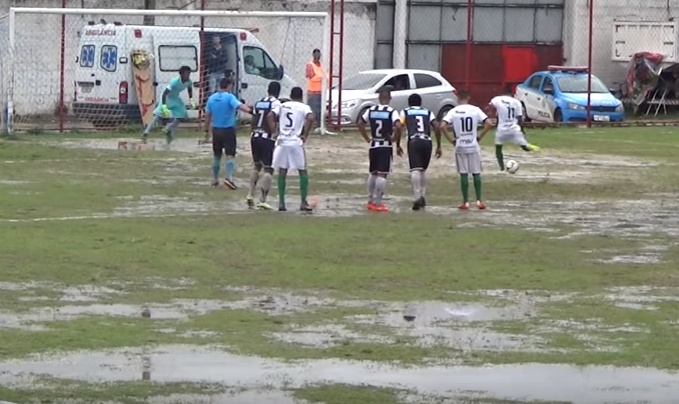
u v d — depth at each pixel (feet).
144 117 347.77
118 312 126.31
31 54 376.27
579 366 108.58
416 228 183.32
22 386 98.94
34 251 157.28
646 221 196.13
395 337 118.01
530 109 416.67
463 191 205.57
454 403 96.02
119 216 188.44
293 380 102.06
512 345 115.85
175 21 401.29
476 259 159.43
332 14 350.84
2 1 380.17
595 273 151.84
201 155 279.49
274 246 164.96
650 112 456.86
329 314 127.44
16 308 127.03
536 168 271.08
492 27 460.55
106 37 348.59
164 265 150.92
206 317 124.88
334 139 329.72
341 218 191.72
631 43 463.42
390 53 449.48
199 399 95.96
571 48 466.29
